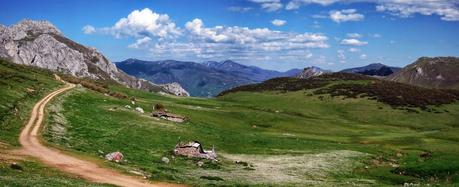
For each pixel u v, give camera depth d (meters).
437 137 128.62
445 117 189.62
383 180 73.50
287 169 75.56
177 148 79.81
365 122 182.00
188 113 140.62
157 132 96.81
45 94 122.75
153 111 129.38
